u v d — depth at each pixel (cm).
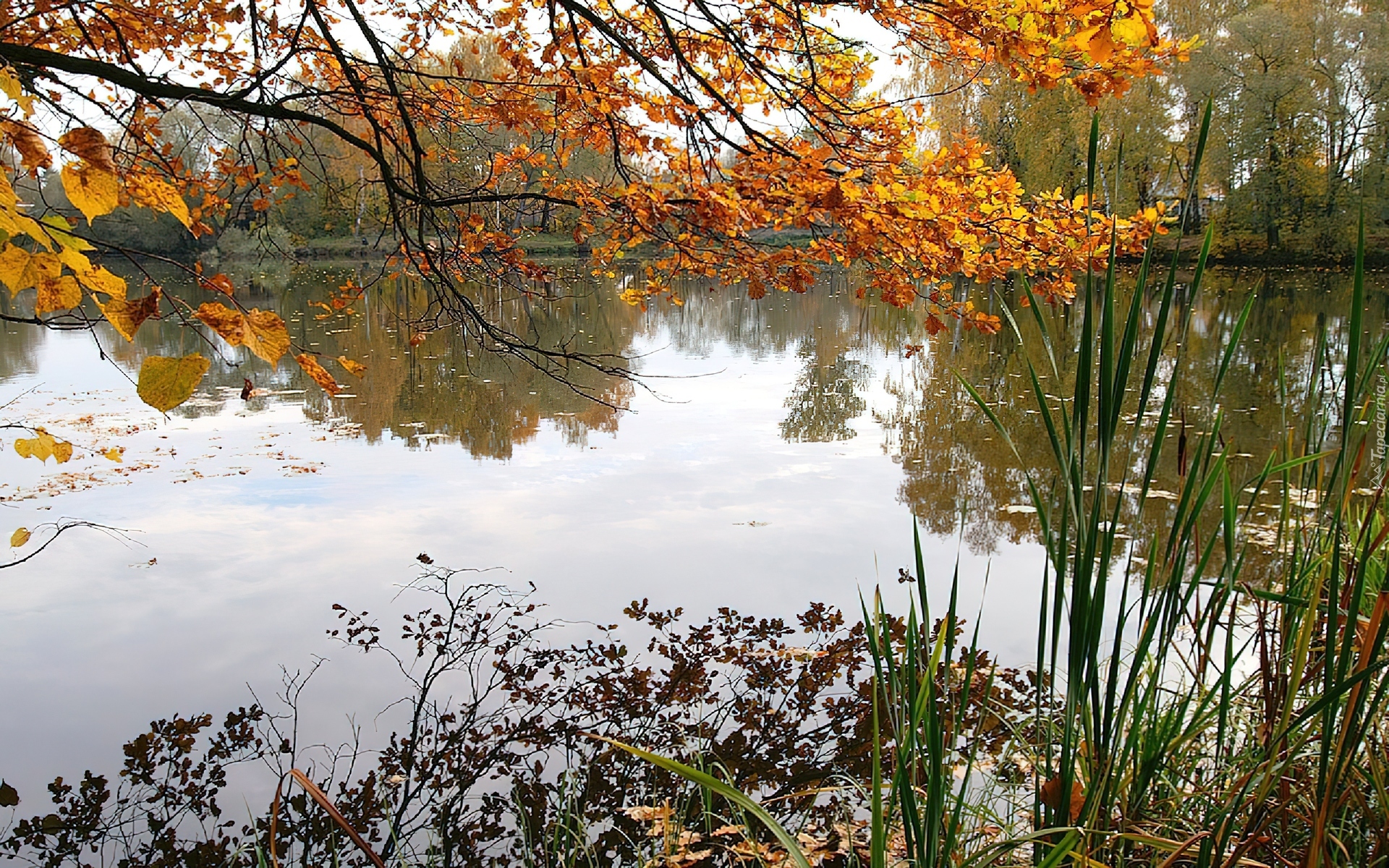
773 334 1664
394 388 1041
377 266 2731
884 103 264
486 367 1191
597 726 327
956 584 122
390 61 294
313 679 362
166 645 390
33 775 299
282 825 274
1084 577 126
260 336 90
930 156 255
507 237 325
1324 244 2272
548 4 271
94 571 472
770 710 337
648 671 368
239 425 835
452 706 342
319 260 3012
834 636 397
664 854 243
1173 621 134
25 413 875
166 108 220
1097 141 119
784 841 110
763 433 805
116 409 904
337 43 278
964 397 955
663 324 1822
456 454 731
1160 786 167
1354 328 123
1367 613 163
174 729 327
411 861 257
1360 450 127
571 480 651
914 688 131
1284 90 2081
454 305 332
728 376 1157
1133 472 590
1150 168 2125
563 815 273
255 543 515
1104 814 146
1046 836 142
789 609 426
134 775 300
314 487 629
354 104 322
